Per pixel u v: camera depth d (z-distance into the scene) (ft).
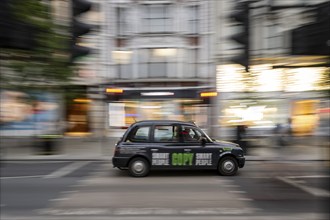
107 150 55.67
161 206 23.18
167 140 35.47
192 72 74.43
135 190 28.50
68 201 24.58
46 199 25.23
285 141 58.13
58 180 33.09
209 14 72.43
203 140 35.60
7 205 23.47
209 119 68.59
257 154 50.62
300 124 63.46
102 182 32.09
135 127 35.81
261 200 25.00
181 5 74.69
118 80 72.90
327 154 16.71
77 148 58.08
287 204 23.76
